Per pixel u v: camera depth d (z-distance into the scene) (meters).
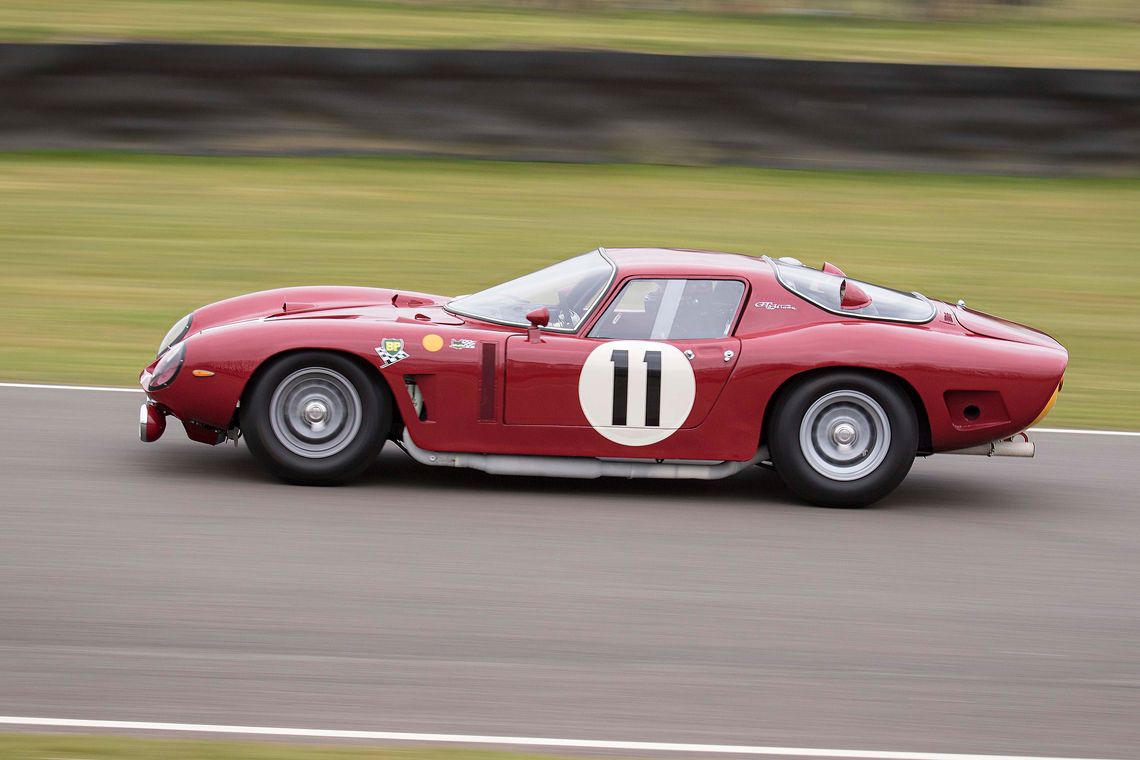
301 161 55.16
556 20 72.88
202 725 13.63
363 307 24.30
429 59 54.62
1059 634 17.14
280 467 22.23
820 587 18.58
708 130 55.66
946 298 42.25
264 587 17.61
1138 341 38.97
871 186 55.22
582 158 55.69
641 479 24.52
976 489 24.77
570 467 22.48
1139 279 45.94
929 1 78.38
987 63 64.56
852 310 23.19
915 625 17.27
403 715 14.07
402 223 48.53
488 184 53.69
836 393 22.31
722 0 77.50
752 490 23.98
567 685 14.98
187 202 50.25
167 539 19.41
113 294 40.00
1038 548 20.94
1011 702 15.02
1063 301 42.94
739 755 13.49
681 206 51.38
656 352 22.19
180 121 54.69
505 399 22.08
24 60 53.72
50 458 23.81
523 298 23.27
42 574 17.75
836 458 22.58
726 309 22.83
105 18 68.38
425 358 22.00
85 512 20.58
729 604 17.75
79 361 32.69
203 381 21.81
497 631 16.45
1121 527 22.38
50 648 15.39
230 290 40.69
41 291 40.06
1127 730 14.41
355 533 20.06
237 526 20.14
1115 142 55.34
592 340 22.36
